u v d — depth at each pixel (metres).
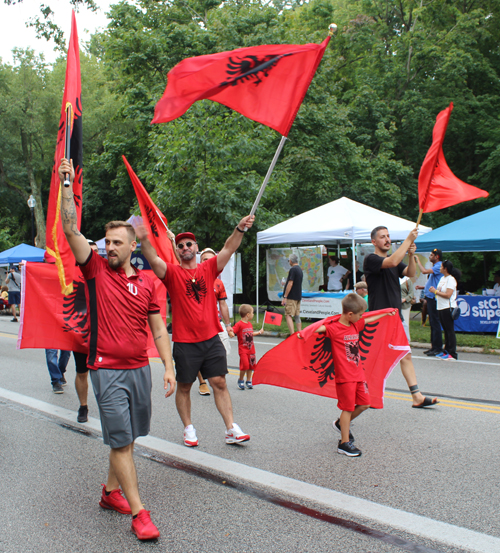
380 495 3.73
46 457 4.68
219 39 23.12
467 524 3.29
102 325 3.28
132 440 3.32
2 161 33.84
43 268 5.62
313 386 5.12
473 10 30.23
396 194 24.55
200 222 16.66
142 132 23.25
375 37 31.62
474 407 6.14
